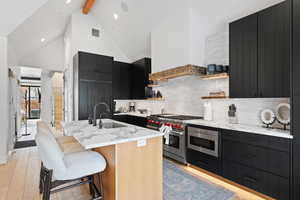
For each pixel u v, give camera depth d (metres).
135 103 5.66
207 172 2.81
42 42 5.46
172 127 3.28
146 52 5.00
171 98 4.16
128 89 5.26
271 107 2.41
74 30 4.62
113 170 1.63
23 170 2.92
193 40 3.19
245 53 2.40
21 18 3.02
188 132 3.02
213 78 3.09
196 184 2.42
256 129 2.16
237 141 2.29
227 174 2.41
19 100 5.64
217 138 2.54
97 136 1.73
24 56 5.50
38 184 2.43
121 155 1.62
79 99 4.14
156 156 1.86
